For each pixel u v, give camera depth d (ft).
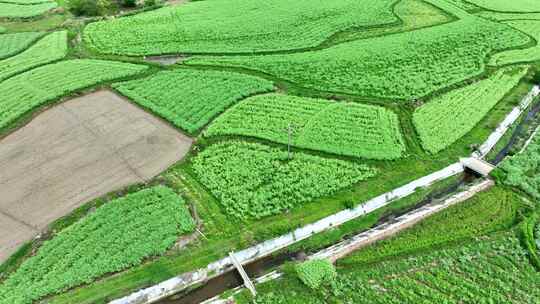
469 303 73.97
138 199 90.27
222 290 77.20
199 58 142.31
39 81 128.57
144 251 79.87
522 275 78.18
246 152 103.09
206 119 113.91
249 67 137.80
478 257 81.30
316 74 134.72
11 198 91.09
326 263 77.41
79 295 73.26
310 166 99.14
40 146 105.50
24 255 79.92
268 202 90.17
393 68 137.90
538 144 108.27
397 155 102.42
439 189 96.27
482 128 113.29
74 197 91.40
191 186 94.58
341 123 112.88
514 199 92.48
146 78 130.93
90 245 81.05
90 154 102.83
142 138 108.06
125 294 73.82
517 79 132.98
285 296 74.95
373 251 82.48
